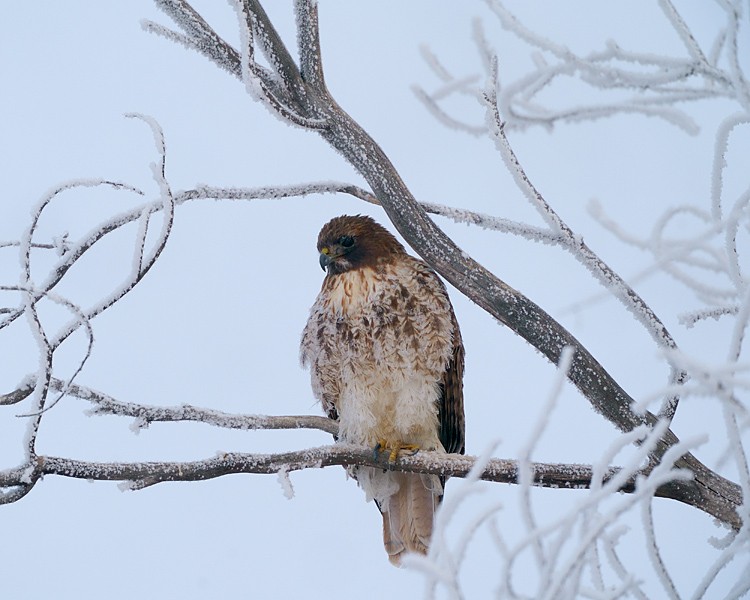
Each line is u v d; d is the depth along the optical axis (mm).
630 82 7988
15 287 6871
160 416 7961
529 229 8211
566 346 8352
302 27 8844
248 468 8250
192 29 8828
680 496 7914
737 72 6992
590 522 5641
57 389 7668
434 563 5246
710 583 6164
